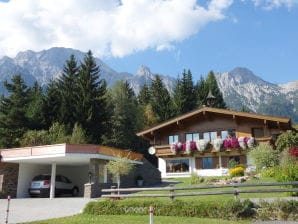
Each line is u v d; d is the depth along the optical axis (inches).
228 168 1413.6
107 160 1051.9
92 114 2009.1
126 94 2628.0
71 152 965.8
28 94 2111.2
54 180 1044.5
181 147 1512.1
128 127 2233.0
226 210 582.6
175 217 602.2
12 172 1089.4
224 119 1512.1
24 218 621.6
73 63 2226.9
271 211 567.5
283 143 1185.4
